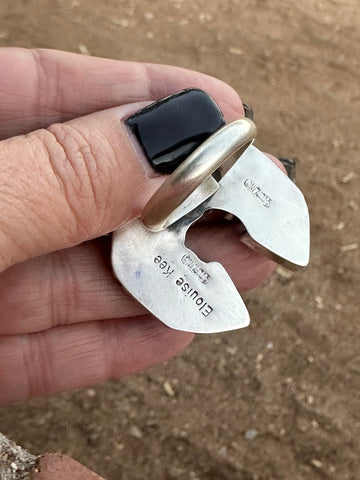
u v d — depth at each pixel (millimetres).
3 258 66
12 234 64
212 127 70
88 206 67
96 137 67
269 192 81
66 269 86
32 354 92
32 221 64
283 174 82
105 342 94
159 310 75
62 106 87
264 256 89
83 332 93
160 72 87
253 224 79
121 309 91
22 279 85
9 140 65
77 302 89
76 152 65
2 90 84
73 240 70
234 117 88
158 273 76
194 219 78
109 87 86
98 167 66
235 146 67
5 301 86
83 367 95
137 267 76
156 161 69
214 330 74
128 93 87
